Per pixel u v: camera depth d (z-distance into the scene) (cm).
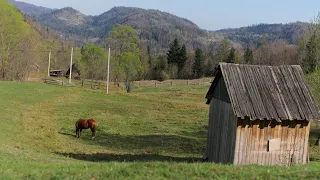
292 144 2341
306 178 1587
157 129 4262
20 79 8788
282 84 2416
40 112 4694
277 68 2509
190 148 3366
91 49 9656
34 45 9912
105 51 10225
